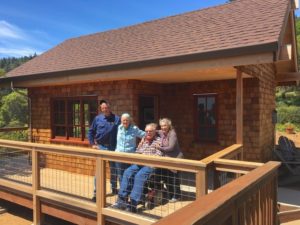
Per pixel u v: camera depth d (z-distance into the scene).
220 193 2.18
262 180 2.98
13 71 10.73
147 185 5.36
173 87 9.23
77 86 8.91
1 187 7.27
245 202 2.60
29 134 10.16
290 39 8.77
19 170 8.31
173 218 1.64
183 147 9.15
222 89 8.47
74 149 5.49
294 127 23.42
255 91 8.04
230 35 6.08
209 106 8.78
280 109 25.97
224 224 2.17
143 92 8.37
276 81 11.48
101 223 5.21
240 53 5.24
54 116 9.61
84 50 10.05
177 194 5.47
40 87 9.85
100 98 8.41
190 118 9.02
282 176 8.75
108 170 7.58
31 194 6.50
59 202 5.91
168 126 5.61
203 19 8.30
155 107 9.07
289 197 6.95
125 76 6.97
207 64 5.70
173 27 8.70
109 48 9.02
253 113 8.08
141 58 6.68
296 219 5.85
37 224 6.30
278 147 10.66
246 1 8.45
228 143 8.42
